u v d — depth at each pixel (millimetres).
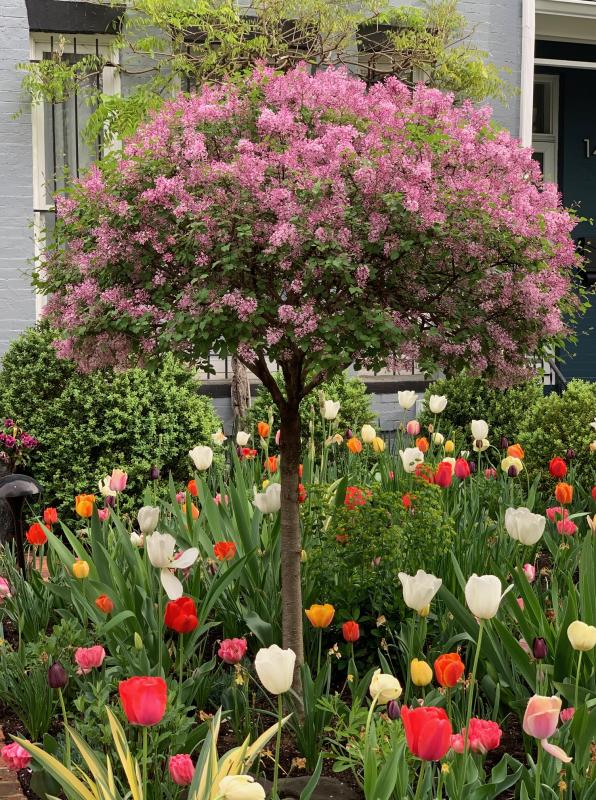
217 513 5035
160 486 7672
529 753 3656
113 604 4305
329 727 3496
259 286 3523
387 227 3451
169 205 3531
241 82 3902
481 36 10859
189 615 3662
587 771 3229
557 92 13438
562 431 7430
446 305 3631
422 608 3191
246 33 9188
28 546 6879
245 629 4625
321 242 3312
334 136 3463
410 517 4645
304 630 4480
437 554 4617
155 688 2500
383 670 3912
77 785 2740
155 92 8969
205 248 3445
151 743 3402
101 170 3955
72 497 7625
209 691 4121
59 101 9234
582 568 4020
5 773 3799
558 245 3875
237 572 4312
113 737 3016
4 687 4133
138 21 8945
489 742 2852
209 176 3443
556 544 5445
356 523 4465
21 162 9383
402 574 3176
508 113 11109
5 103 9320
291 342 3623
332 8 9000
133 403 7730
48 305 4090
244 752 2713
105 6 9438
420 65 9453
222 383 9422
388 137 3598
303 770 3676
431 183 3510
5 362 8000
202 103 3781
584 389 7785
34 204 9531
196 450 5164
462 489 5871
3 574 5574
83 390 7770
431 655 4129
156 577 4512
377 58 10008
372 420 8945
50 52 9609
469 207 3506
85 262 3711
